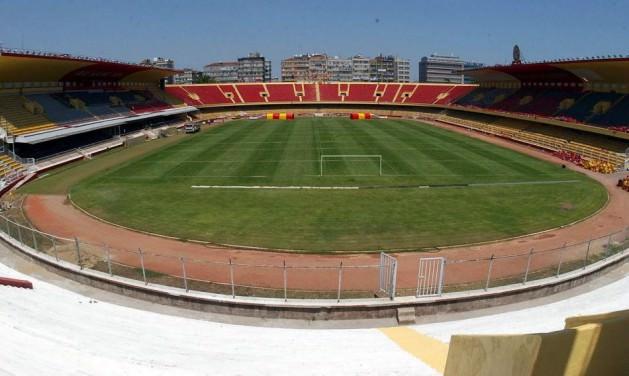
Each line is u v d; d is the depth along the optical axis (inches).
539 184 1720.0
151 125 3486.7
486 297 794.8
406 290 846.5
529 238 1170.0
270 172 1921.8
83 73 3029.0
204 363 538.6
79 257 911.0
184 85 4889.3
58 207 1453.0
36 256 968.9
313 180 1775.3
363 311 757.3
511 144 2753.4
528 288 820.6
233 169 1984.5
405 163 2105.1
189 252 1078.4
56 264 922.1
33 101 2618.1
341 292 831.7
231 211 1386.6
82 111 2881.4
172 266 992.2
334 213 1362.0
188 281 882.8
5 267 904.9
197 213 1368.1
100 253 1050.1
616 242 1096.8
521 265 994.1
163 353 561.3
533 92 3587.6
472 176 1838.1
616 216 1366.9
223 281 913.5
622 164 2060.8
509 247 1108.5
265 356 571.5
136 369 494.6
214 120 4202.8
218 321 749.9
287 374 511.8
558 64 2755.9
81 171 1996.8
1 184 1680.6
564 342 299.4
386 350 597.6
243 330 686.5
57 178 1863.9
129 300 820.6
